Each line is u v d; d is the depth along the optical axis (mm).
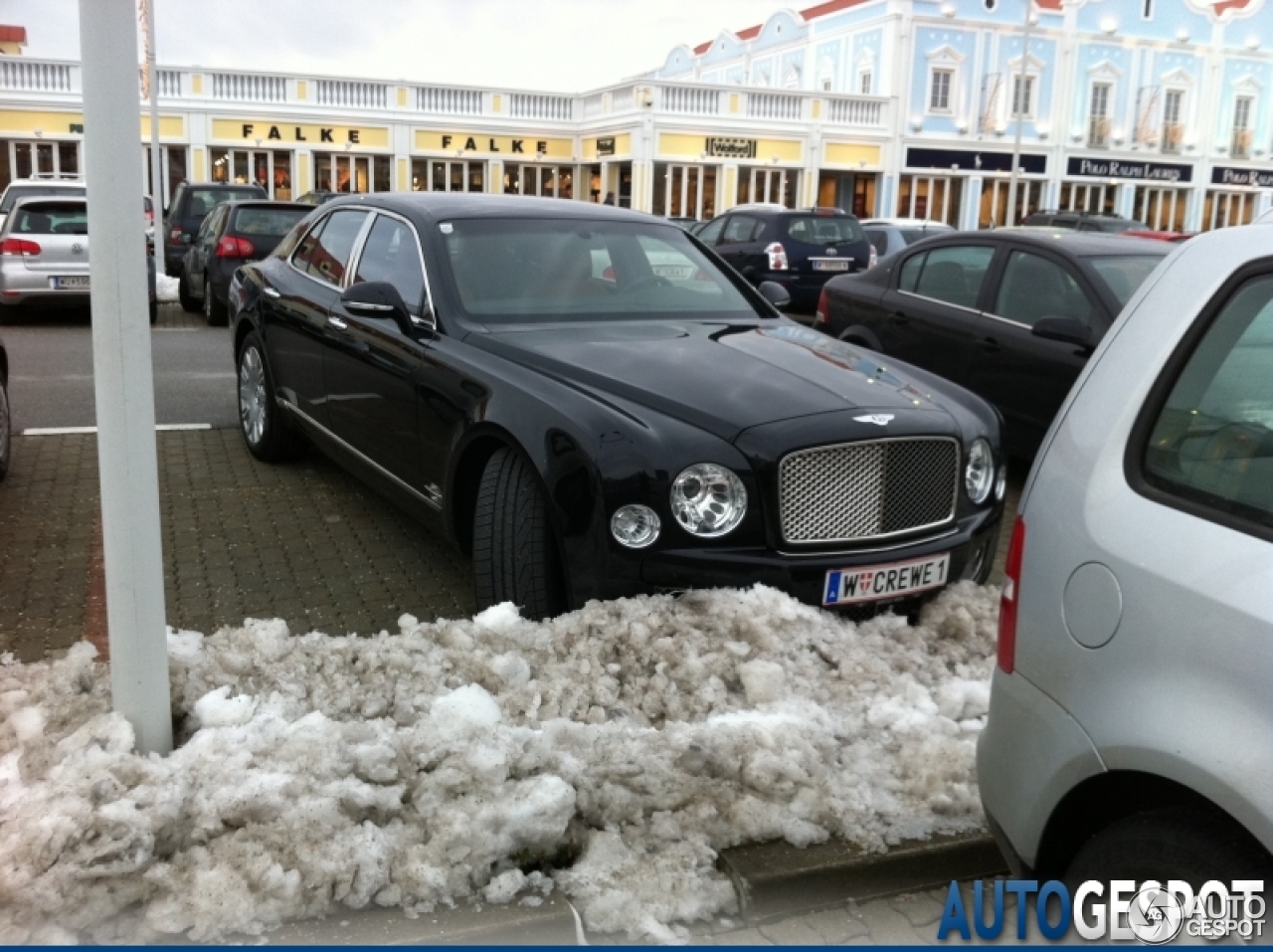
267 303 6453
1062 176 41750
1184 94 43125
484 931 2594
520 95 35844
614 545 3629
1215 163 44062
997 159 40500
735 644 3578
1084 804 2221
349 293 4852
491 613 3777
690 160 35156
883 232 19703
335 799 2822
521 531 3887
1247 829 1827
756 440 3713
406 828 2832
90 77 2711
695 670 3506
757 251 16266
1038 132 41062
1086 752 2121
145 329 2871
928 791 3145
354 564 5102
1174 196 44000
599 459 3648
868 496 3838
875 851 2916
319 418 5852
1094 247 6875
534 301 4887
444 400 4410
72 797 2695
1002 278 7168
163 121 32125
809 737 3285
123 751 2912
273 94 33000
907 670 3713
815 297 16375
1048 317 6273
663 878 2773
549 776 2959
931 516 4008
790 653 3613
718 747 3186
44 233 13484
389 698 3471
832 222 16516
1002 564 5379
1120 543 2143
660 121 34312
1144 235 8695
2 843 2596
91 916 2523
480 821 2791
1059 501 2318
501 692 3482
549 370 4172
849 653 3676
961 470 4082
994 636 3932
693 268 5543
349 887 2635
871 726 3439
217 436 7699
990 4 39156
